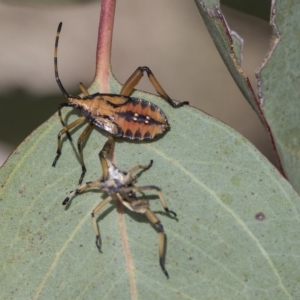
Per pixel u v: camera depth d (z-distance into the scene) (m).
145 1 0.36
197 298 0.24
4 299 0.24
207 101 0.35
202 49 0.36
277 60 0.24
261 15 0.27
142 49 0.35
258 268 0.24
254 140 0.35
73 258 0.24
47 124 0.24
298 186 0.24
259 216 0.24
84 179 0.24
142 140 0.24
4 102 0.30
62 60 0.34
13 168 0.24
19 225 0.24
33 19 0.35
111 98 0.24
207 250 0.24
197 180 0.24
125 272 0.24
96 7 0.35
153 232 0.24
